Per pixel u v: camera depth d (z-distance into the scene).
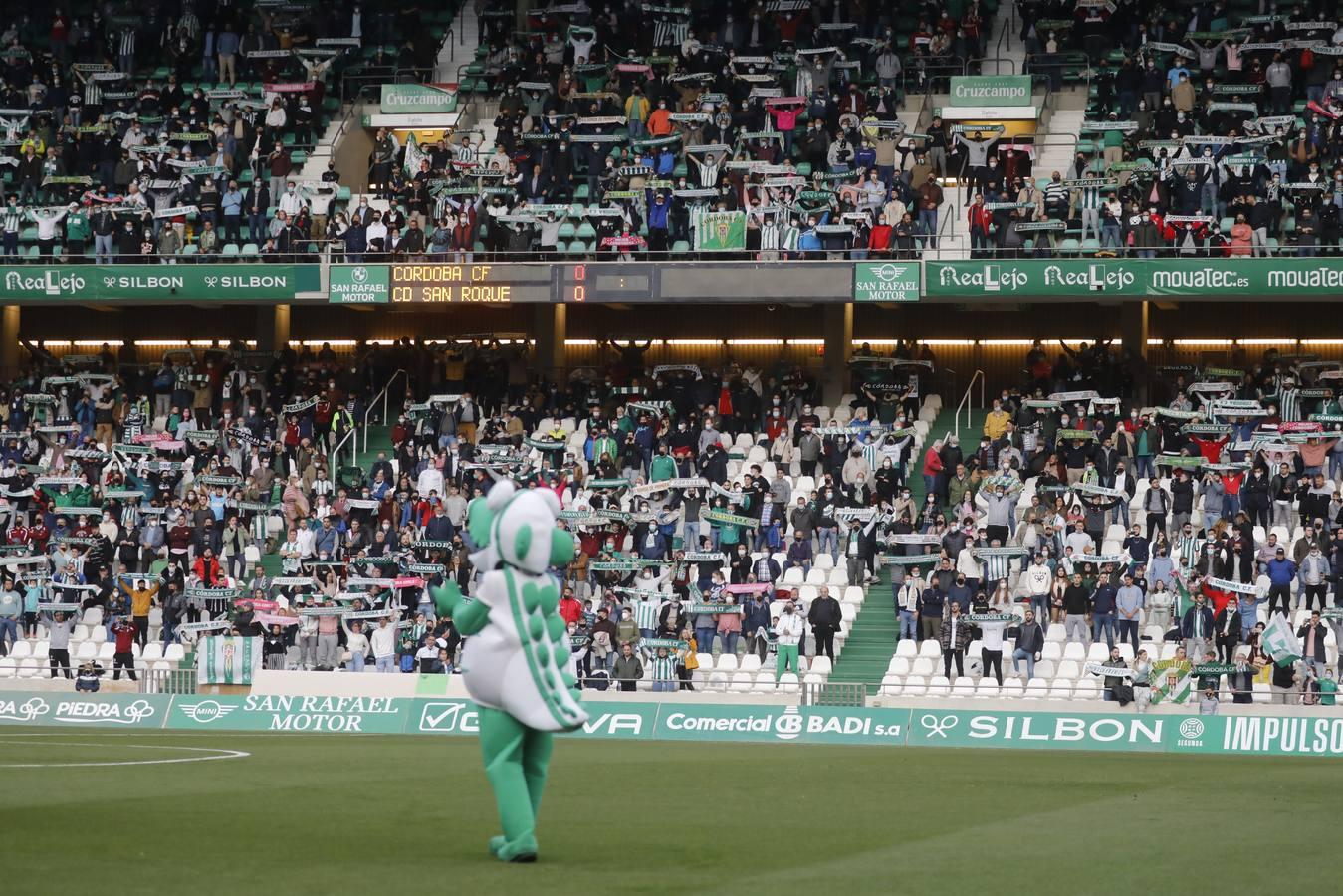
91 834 26.56
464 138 95.44
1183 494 76.62
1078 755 54.06
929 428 90.38
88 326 108.00
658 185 91.62
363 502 81.75
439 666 72.44
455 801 33.19
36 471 87.12
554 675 24.28
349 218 94.44
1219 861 25.56
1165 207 86.75
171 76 101.62
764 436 87.69
